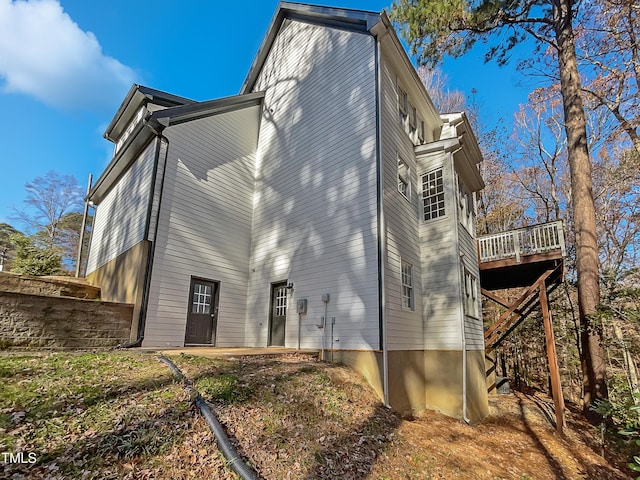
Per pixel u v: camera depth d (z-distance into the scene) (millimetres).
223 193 9703
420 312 8438
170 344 7828
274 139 10500
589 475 5660
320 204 8430
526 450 6352
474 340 9031
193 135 9156
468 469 4652
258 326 9188
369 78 8078
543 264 10125
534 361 17422
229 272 9438
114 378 4258
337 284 7547
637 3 10516
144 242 7711
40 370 4211
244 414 4141
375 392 6320
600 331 8781
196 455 3193
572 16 11375
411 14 10742
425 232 9055
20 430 2975
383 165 7484
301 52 10281
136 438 3182
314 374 5953
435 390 7926
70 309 6477
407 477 4035
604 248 17344
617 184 16219
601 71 12914
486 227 20766
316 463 3705
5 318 5734
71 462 2750
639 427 5145
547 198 20203
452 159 9000
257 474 3217
